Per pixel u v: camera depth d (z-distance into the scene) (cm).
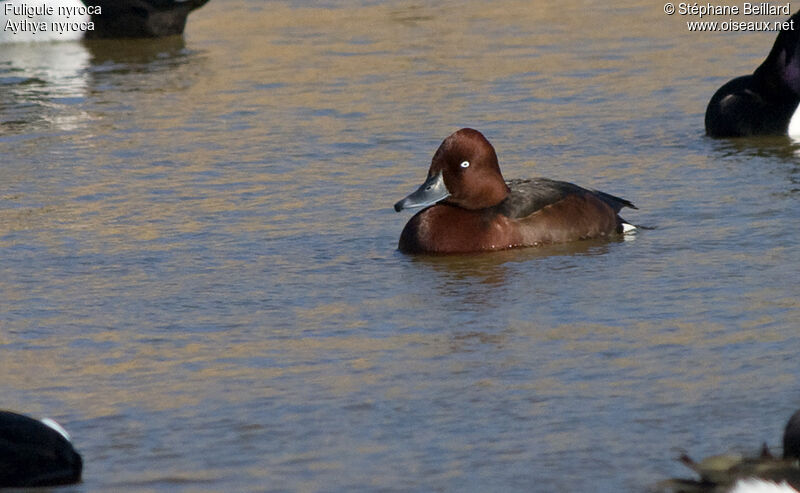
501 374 948
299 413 884
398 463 800
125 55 2591
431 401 899
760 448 801
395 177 1628
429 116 1973
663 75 2219
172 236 1388
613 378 933
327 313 1113
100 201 1550
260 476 788
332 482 776
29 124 2014
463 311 1107
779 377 920
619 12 2828
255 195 1561
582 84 2169
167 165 1728
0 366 1002
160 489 773
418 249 1299
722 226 1353
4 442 759
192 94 2195
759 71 1794
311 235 1380
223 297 1169
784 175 1561
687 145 1758
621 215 1420
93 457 821
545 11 2862
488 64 2347
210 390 934
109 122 2008
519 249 1300
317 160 1731
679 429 837
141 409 902
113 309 1141
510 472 782
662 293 1138
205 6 3050
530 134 1852
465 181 1298
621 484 761
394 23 2786
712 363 955
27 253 1335
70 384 957
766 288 1136
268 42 2631
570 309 1102
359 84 2219
